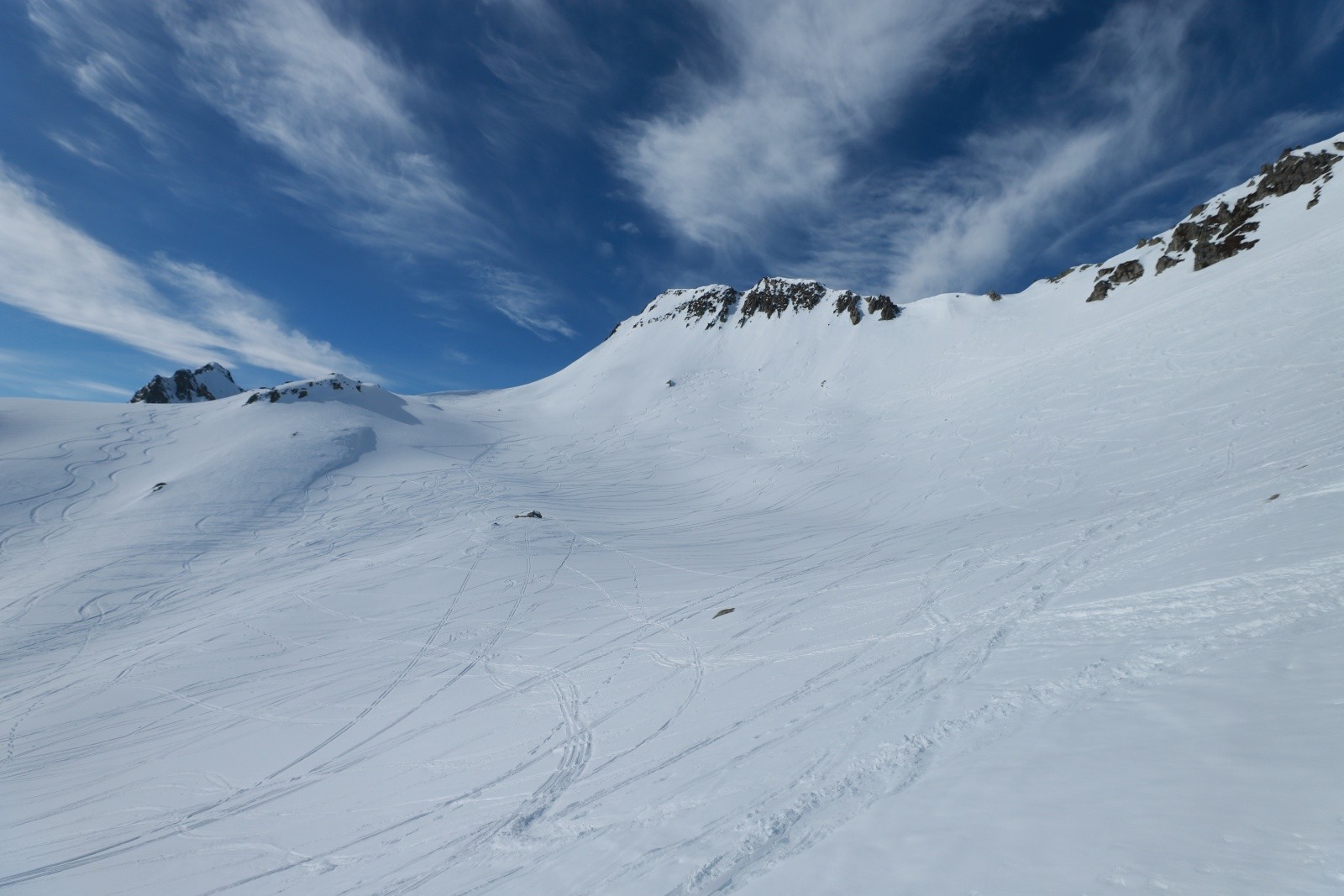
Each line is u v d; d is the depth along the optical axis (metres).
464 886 6.80
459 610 24.06
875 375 77.50
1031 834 3.68
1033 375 49.38
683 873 4.97
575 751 10.58
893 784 5.40
